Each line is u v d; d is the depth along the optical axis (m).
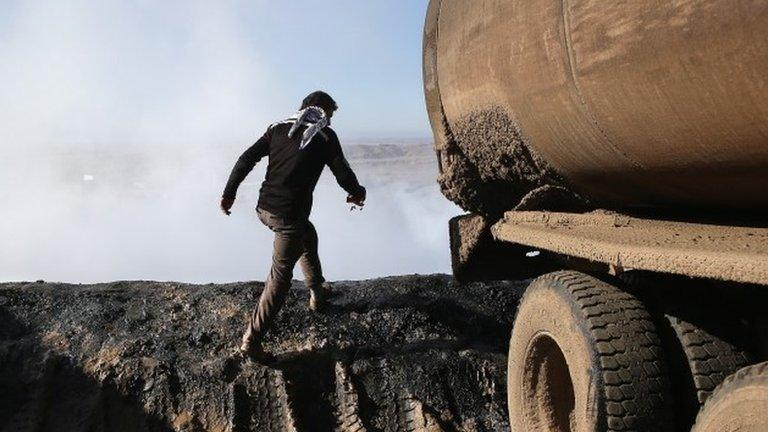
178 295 4.87
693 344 2.44
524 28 2.73
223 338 4.39
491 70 3.05
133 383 3.95
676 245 2.09
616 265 2.24
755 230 2.30
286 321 4.64
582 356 2.59
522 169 3.30
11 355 4.03
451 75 3.56
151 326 4.45
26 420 3.66
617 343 2.51
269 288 4.07
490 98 3.15
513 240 3.19
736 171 2.02
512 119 3.04
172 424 3.79
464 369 4.26
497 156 3.39
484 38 3.11
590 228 2.80
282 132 4.10
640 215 2.96
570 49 2.42
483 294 5.24
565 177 3.03
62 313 4.50
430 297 5.09
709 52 1.81
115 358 4.10
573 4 2.38
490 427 3.96
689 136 2.04
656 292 2.64
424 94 4.05
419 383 4.15
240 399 3.93
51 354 4.05
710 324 2.49
